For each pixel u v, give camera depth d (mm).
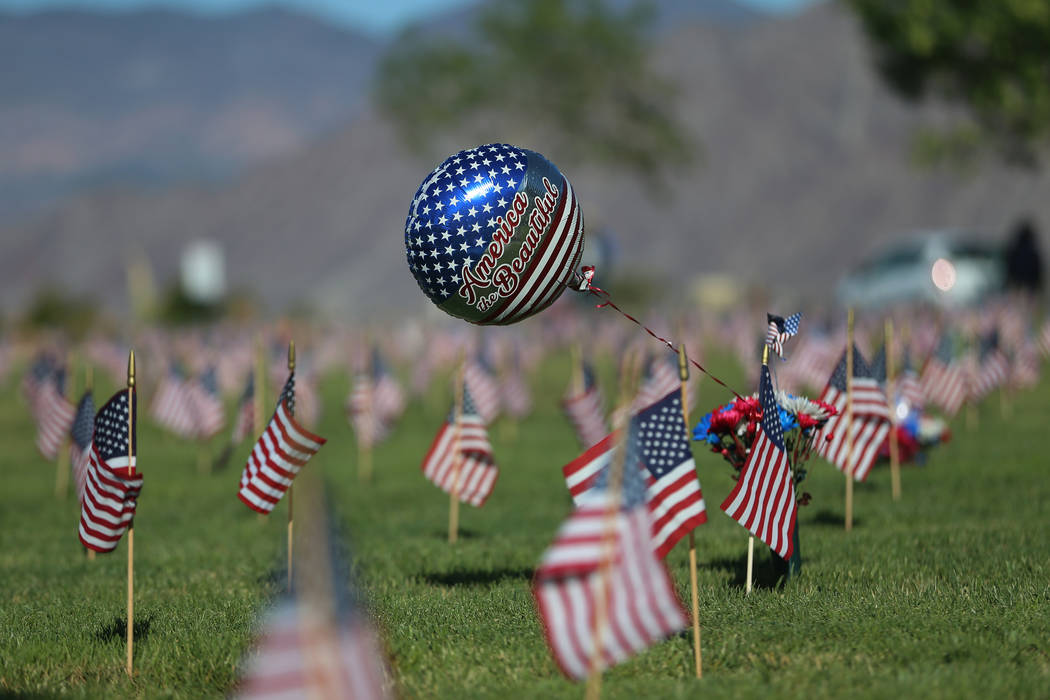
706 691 6195
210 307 75062
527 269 8039
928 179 166375
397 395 20703
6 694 6617
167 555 11109
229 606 8602
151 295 85375
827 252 165125
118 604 8961
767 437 7805
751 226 177625
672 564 9625
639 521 5555
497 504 13922
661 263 174375
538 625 7629
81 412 10750
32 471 19219
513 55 60031
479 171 7984
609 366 37281
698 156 73125
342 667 4648
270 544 11617
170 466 19141
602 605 5449
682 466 6562
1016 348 24312
